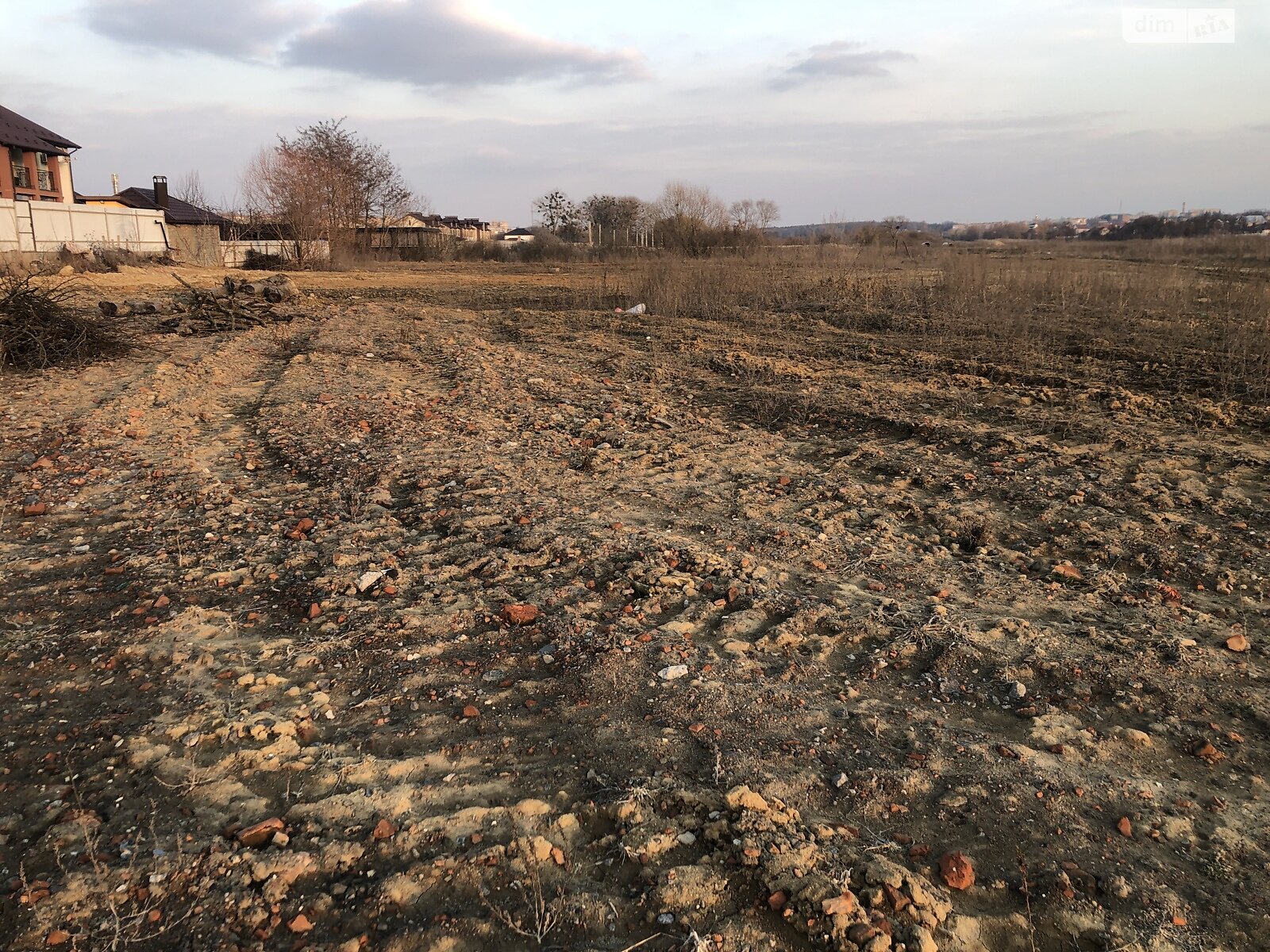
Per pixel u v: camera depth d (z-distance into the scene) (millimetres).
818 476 6672
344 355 11922
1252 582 4660
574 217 65812
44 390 9234
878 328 15398
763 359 12008
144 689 3465
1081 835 2744
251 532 5254
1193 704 3496
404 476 6473
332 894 2408
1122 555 5008
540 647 3914
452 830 2676
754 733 3262
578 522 5445
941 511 5789
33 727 3174
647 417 8648
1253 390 9250
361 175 44969
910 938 2287
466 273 34906
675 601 4359
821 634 4082
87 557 4805
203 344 12930
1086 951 2326
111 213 32438
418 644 3916
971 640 3963
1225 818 2850
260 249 38406
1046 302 16891
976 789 2941
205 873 2453
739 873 2525
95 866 2441
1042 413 8586
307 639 3941
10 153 36281
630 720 3342
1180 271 23844
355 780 2938
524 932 2299
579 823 2746
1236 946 2334
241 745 3109
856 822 2791
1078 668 3748
